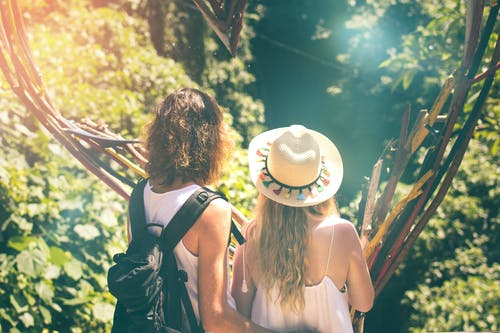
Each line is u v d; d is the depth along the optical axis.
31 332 4.42
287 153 2.15
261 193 2.24
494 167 11.16
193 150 2.02
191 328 2.00
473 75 2.22
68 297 4.71
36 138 5.36
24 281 4.34
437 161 2.31
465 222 11.30
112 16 10.02
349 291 2.28
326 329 2.19
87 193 5.20
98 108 7.03
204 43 13.69
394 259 2.46
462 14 6.22
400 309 11.29
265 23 19.02
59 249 4.58
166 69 9.84
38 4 9.29
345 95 17.59
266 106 18.62
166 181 2.03
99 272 4.98
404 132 2.39
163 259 1.96
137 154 2.60
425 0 17.44
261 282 2.23
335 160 2.27
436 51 6.84
